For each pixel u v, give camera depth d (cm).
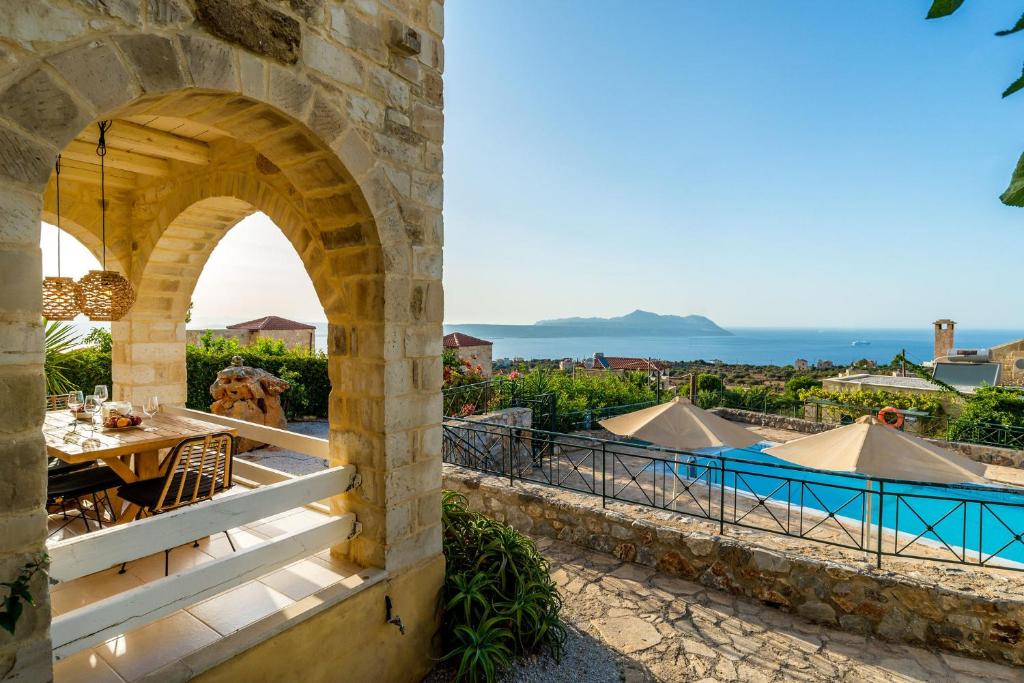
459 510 458
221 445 390
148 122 421
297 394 1159
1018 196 57
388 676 347
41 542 200
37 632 199
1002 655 395
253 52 262
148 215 542
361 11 322
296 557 319
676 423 691
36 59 195
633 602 474
